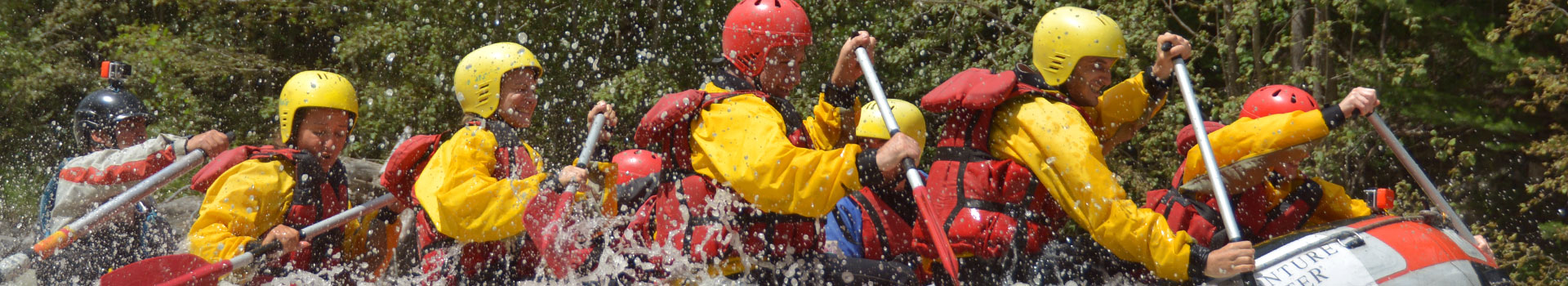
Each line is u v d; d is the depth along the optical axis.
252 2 14.57
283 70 14.70
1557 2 9.63
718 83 3.28
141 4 16.59
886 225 3.87
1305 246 3.34
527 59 3.73
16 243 6.35
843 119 3.62
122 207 4.38
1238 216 3.80
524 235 3.78
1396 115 11.07
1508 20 10.14
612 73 13.18
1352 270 3.24
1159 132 10.85
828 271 3.35
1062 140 3.34
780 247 3.22
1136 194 11.12
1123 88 3.69
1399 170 11.26
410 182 3.88
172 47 13.60
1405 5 9.87
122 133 4.98
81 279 4.56
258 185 3.99
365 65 13.73
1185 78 3.58
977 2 11.38
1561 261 10.23
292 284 4.09
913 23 12.34
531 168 3.70
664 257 3.28
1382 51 11.05
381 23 13.03
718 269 3.23
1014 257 3.50
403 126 12.75
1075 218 3.41
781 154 2.98
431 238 3.74
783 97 3.30
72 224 4.36
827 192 3.00
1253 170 3.61
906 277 3.54
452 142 3.62
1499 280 3.46
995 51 12.30
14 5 15.70
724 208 3.19
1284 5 11.77
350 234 4.45
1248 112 3.85
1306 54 10.20
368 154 12.77
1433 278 3.26
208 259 3.82
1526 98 10.58
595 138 3.59
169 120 13.19
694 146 3.20
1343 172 10.44
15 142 15.01
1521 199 10.88
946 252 3.00
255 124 14.27
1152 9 10.93
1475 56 10.70
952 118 3.70
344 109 4.18
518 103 3.73
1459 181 11.06
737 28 3.20
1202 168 3.75
